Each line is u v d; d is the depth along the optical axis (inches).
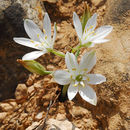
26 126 7.7
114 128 7.0
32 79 8.6
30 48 8.5
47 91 8.3
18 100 8.2
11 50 8.3
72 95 6.3
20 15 8.2
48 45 7.1
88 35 6.8
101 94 7.4
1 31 8.0
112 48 7.9
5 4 8.0
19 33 8.2
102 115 7.4
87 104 7.8
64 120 7.5
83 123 7.6
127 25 8.3
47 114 7.2
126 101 7.0
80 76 6.6
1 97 8.2
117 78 7.3
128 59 7.5
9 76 8.4
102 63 7.7
